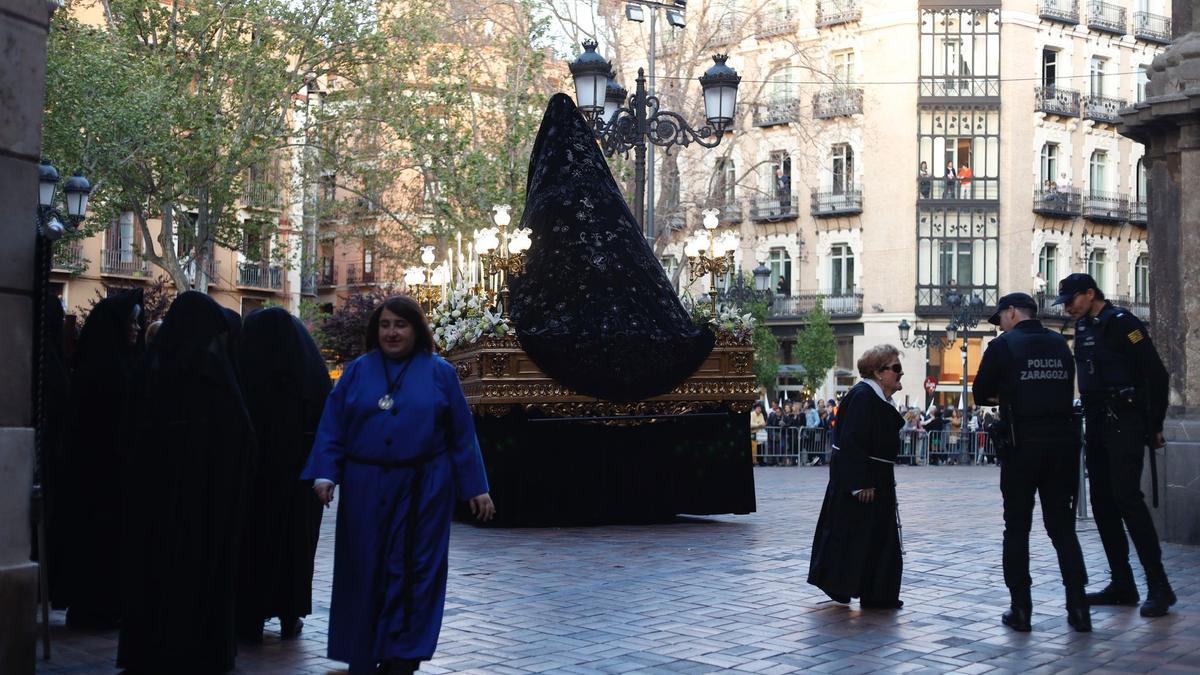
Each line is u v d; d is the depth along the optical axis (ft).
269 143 126.00
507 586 30.58
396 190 146.82
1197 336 37.88
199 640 21.15
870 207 175.01
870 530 27.53
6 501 19.43
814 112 177.17
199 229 128.36
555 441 44.68
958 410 146.20
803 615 26.91
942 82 171.73
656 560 35.24
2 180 19.77
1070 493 25.55
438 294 53.06
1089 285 28.53
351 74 128.77
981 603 28.27
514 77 122.52
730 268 49.39
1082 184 178.60
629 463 45.42
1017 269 171.53
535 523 44.34
